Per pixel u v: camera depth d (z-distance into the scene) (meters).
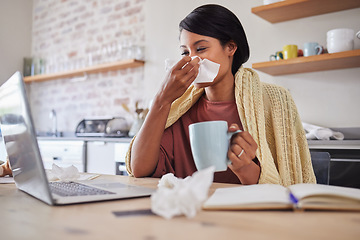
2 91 0.84
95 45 4.18
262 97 1.38
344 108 2.57
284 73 2.79
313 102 2.70
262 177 1.06
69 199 0.69
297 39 2.76
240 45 1.31
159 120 1.22
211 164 0.80
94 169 3.32
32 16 5.00
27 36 4.94
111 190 0.82
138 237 0.46
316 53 2.42
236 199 0.63
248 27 3.00
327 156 1.32
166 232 0.48
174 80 1.18
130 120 3.80
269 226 0.50
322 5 2.49
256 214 0.58
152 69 3.64
